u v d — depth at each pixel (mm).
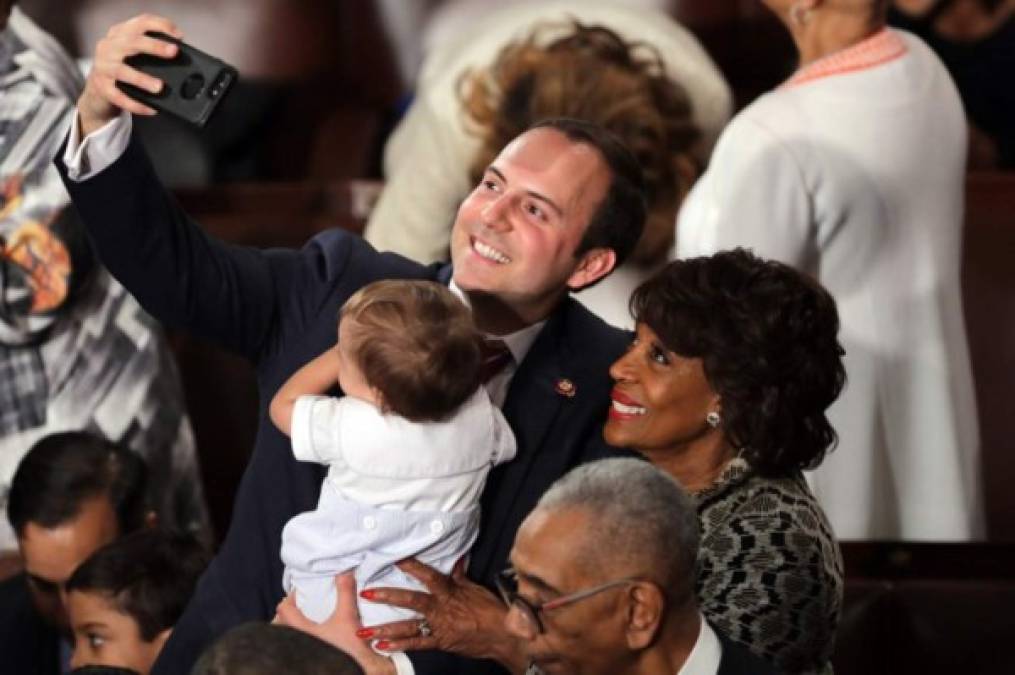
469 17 17500
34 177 11688
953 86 11359
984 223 13680
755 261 8266
